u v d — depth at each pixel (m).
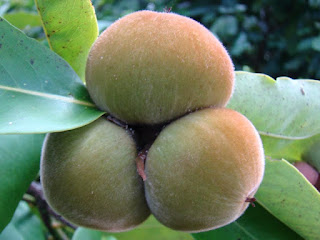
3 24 0.13
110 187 0.13
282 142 0.19
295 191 0.16
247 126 0.13
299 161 0.21
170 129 0.13
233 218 0.13
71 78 0.14
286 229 0.18
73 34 0.16
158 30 0.12
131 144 0.13
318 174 0.21
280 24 0.59
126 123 0.13
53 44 0.16
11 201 0.15
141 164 0.13
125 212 0.13
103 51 0.13
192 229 0.13
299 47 0.55
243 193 0.12
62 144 0.13
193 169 0.12
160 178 0.12
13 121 0.12
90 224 0.13
